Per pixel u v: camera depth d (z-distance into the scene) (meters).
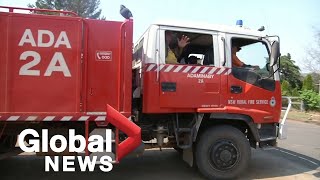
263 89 7.22
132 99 6.89
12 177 7.09
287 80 36.72
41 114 5.86
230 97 7.00
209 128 7.05
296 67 37.91
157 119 7.08
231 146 6.99
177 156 9.07
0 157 6.25
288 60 37.97
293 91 29.38
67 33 5.96
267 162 8.78
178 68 6.75
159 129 6.97
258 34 7.25
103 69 6.14
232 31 7.11
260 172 7.77
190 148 7.13
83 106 6.03
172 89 6.71
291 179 7.28
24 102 5.81
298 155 9.90
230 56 7.05
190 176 7.31
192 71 6.82
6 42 5.76
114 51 6.19
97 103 6.12
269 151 10.20
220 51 7.00
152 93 6.62
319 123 20.31
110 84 6.18
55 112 5.91
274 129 7.44
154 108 6.62
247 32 7.19
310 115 24.31
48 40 5.89
